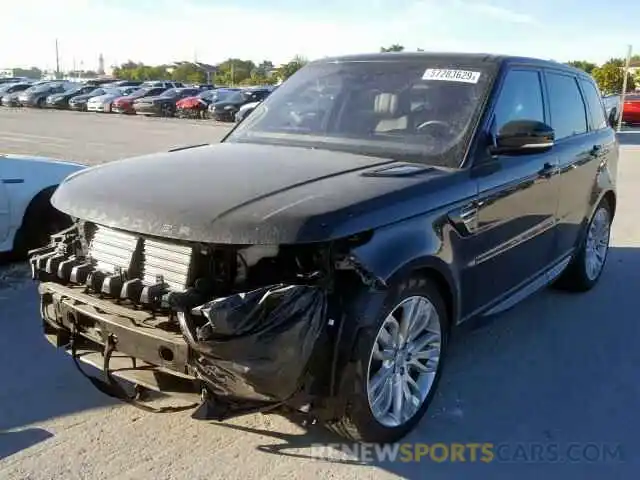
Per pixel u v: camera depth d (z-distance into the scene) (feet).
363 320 9.55
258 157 12.16
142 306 9.77
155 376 9.86
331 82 14.75
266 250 9.40
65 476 9.91
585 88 18.67
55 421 11.45
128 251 10.10
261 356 8.83
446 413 12.13
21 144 60.44
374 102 13.76
